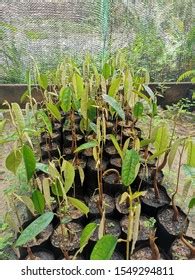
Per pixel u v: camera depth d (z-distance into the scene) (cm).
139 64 216
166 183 133
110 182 110
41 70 205
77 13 206
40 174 112
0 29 203
